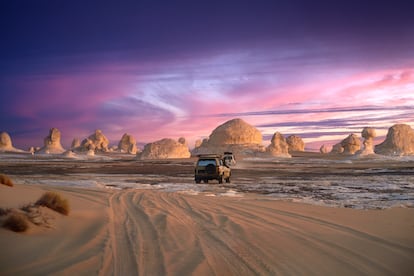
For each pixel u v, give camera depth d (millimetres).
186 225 9828
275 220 10812
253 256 6957
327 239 8406
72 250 6566
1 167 61812
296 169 57500
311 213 12297
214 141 157125
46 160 113688
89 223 9117
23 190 14117
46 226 7684
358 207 15328
